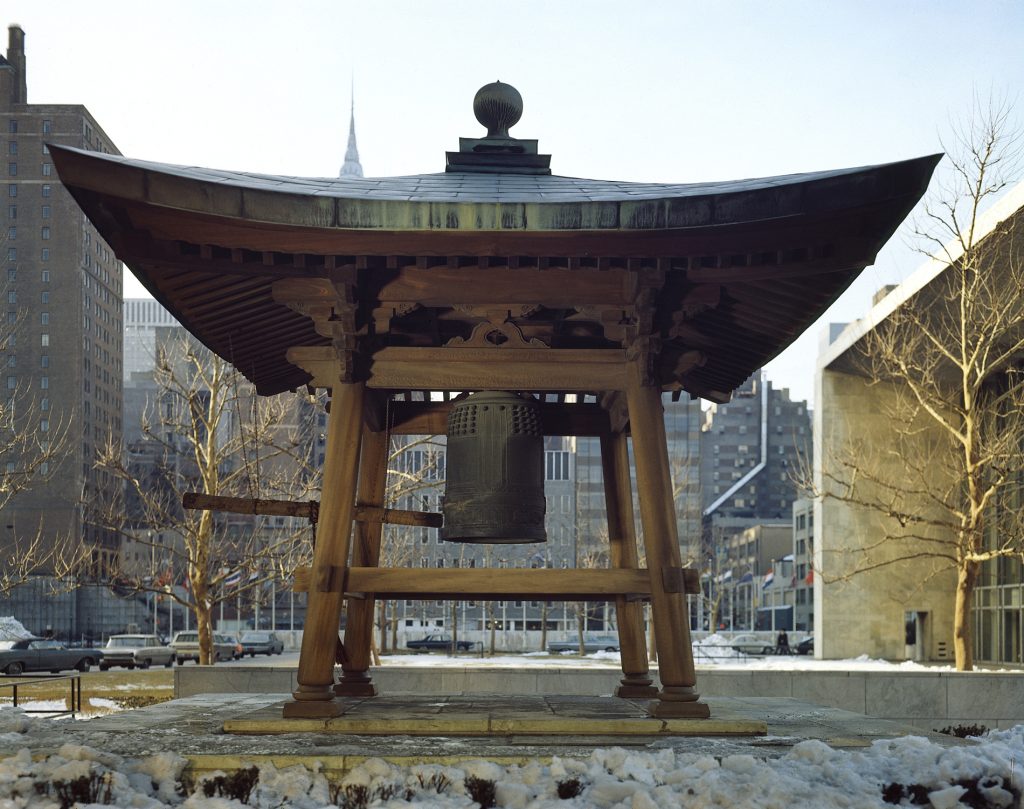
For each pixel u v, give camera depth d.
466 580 12.58
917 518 39.22
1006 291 39.62
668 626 12.33
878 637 61.59
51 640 58.31
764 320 14.35
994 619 58.78
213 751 10.56
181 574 78.38
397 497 37.72
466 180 13.80
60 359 134.25
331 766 10.12
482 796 9.37
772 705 16.84
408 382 13.05
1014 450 40.72
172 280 12.91
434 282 12.70
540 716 12.35
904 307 46.06
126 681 42.59
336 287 12.40
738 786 9.27
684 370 13.27
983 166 35.78
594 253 11.80
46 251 136.25
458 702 14.73
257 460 29.95
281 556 37.06
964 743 12.12
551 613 126.38
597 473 122.12
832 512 61.69
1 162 138.00
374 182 13.20
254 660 66.00
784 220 11.20
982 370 36.75
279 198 11.20
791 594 136.75
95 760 9.98
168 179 10.95
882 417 60.81
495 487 12.96
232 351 15.47
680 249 11.73
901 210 11.09
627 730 11.89
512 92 14.89
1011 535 42.69
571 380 13.02
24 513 125.38
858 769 10.20
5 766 9.83
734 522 189.88
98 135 146.75
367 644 15.80
